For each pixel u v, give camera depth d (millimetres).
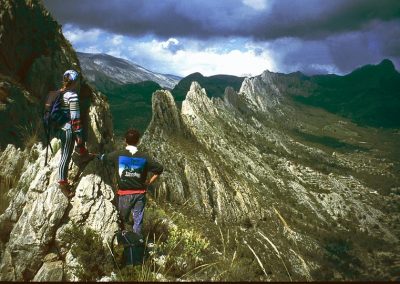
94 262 5285
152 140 109500
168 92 128875
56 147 6730
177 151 108750
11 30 10680
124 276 4875
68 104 5754
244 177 136500
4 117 8430
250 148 181250
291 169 177500
